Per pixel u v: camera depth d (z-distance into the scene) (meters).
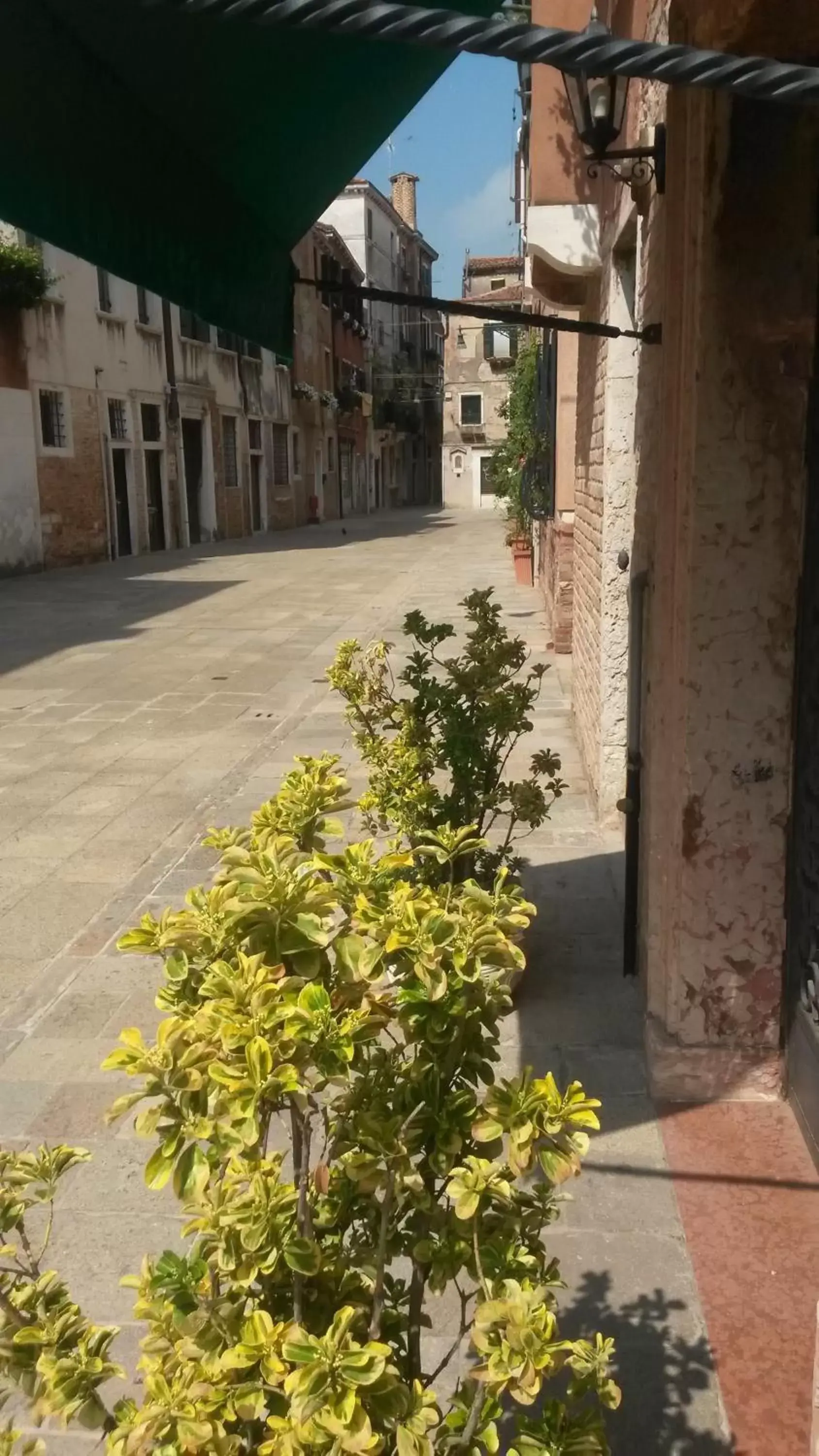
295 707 9.16
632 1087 3.56
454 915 1.59
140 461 24.70
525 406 14.38
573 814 6.21
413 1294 1.71
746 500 3.10
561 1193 3.05
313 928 1.56
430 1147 1.63
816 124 2.84
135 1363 2.54
